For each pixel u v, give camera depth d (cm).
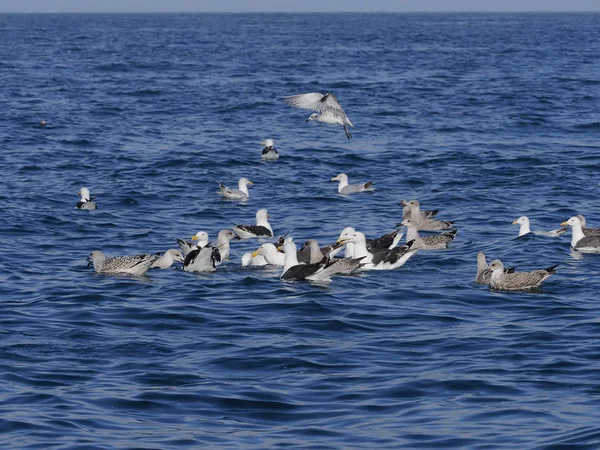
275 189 4069
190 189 4034
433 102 7094
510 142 5253
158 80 8969
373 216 3531
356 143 5278
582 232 2991
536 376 1795
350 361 1888
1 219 3341
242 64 11025
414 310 2261
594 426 1543
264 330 2092
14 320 2153
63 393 1706
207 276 2614
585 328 2095
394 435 1525
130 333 2070
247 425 1573
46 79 8975
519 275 2462
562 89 8031
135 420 1590
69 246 2997
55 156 4769
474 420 1586
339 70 10106
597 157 4738
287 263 2603
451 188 4038
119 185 4056
